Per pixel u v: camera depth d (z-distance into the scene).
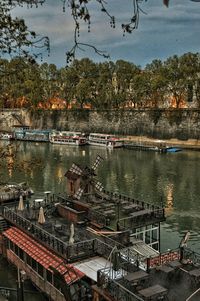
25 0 9.08
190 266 27.88
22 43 10.00
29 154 120.50
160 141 143.12
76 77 165.25
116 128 159.00
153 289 23.23
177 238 51.16
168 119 145.12
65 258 32.75
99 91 160.38
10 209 44.38
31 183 80.75
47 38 9.89
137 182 82.25
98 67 164.62
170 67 144.50
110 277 26.47
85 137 150.00
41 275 35.09
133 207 44.25
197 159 108.94
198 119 138.25
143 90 150.25
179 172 91.25
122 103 160.75
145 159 110.62
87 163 104.19
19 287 32.28
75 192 47.66
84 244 34.34
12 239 39.50
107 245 33.06
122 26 6.87
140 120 152.88
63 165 101.25
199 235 52.22
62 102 184.75
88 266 31.86
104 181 83.56
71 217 42.47
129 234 37.56
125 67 159.88
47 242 36.56
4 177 84.69
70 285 30.16
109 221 40.72
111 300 24.03
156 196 71.56
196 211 62.25
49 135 153.38
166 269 26.88
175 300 23.16
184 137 141.00
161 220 42.47
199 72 142.12
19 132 156.88
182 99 151.88
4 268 41.19
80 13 7.47
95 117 164.88
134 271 28.44
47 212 44.66
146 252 36.03
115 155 119.19
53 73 167.62
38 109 170.88
